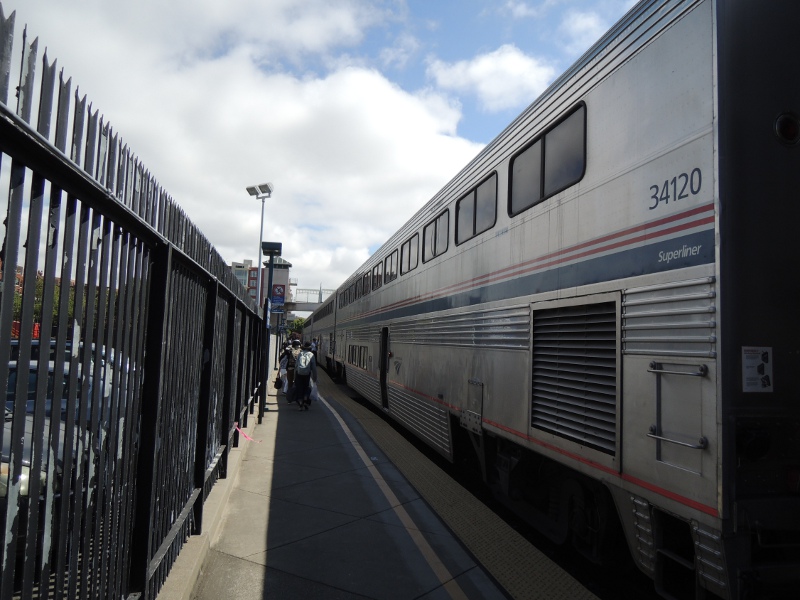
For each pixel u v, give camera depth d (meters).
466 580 4.31
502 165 6.14
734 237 3.07
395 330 11.52
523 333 5.34
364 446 9.29
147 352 3.00
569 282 4.56
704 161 3.21
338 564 4.51
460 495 6.71
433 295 8.72
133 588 2.92
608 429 3.91
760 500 2.95
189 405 4.18
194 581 3.90
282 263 29.25
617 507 3.83
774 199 3.19
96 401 2.25
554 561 5.15
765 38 3.33
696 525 3.05
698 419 3.08
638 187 3.77
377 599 3.96
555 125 5.02
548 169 5.10
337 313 23.27
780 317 3.11
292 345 16.69
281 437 9.84
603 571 5.11
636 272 3.71
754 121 3.22
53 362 2.00
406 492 6.62
